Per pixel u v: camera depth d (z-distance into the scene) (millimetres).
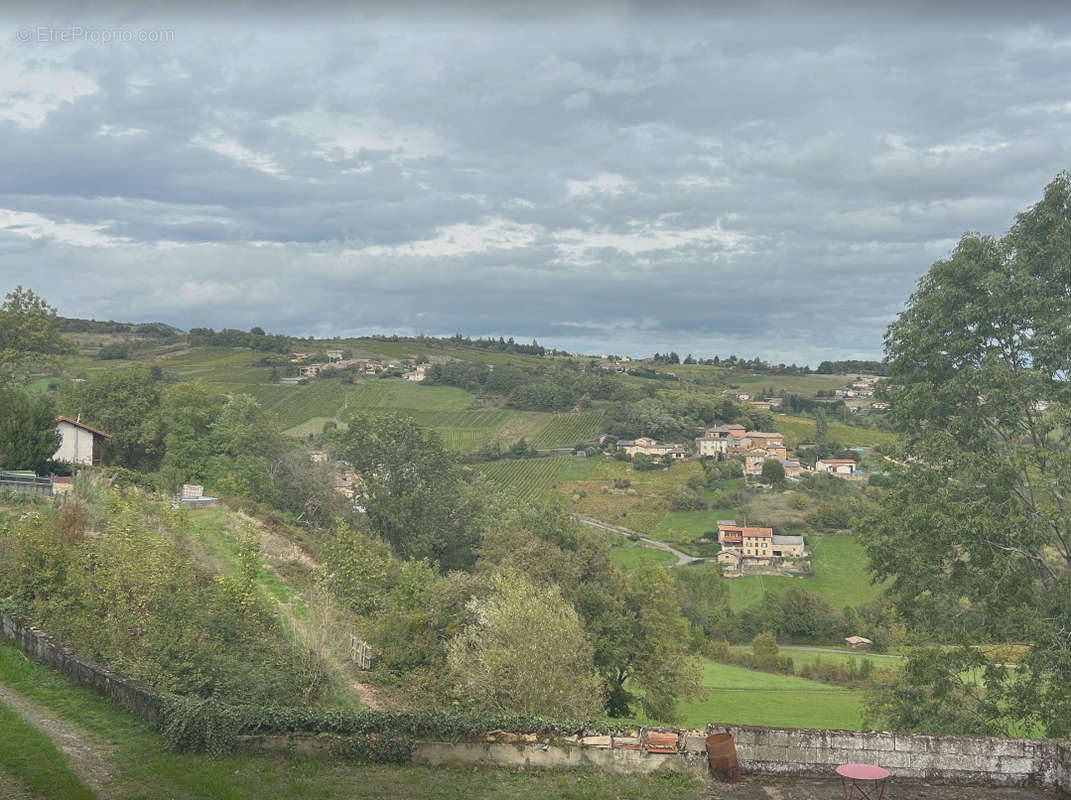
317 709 17922
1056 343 27125
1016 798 15789
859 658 87438
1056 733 24328
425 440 68188
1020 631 26656
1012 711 25469
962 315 28703
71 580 25203
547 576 38719
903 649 29312
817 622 103125
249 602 27516
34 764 15781
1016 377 26969
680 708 56656
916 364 31031
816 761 16578
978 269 28891
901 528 28719
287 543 45406
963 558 29000
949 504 26562
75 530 29422
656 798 15703
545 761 17031
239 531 43844
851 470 187000
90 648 22547
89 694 20250
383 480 65812
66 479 49844
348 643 28922
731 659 86812
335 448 71312
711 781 16344
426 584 36031
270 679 22609
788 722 53969
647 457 190000
